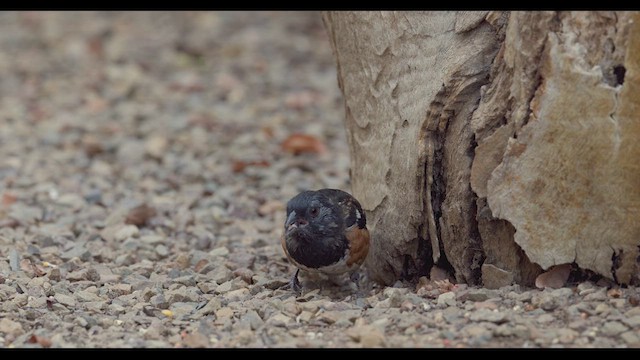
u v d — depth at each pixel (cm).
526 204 898
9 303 929
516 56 884
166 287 1032
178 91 2103
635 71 830
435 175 970
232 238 1252
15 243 1170
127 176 1543
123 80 2169
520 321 835
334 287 1048
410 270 1037
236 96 2056
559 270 921
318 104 2003
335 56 1098
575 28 854
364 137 1060
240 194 1461
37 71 2255
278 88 2131
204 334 862
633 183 866
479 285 970
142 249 1188
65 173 1555
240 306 938
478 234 958
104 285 1021
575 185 880
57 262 1105
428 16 973
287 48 2456
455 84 938
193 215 1346
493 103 917
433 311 890
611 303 868
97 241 1221
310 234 1002
